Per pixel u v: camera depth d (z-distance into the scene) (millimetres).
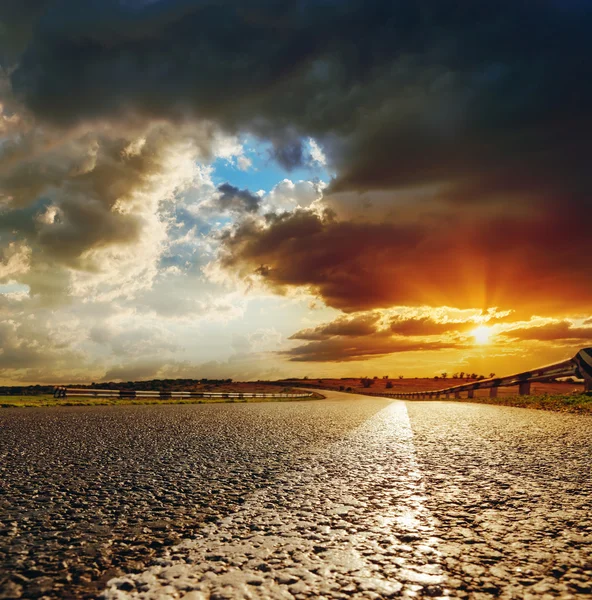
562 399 12023
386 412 13211
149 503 3221
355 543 2340
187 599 1738
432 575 1940
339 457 5051
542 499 3107
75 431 8039
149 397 26375
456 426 8016
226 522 2748
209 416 12000
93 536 2525
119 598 1766
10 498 3379
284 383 138500
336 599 1731
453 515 2793
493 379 18859
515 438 6098
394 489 3484
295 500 3232
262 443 6352
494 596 1752
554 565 2033
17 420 10602
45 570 2055
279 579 1913
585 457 4598
